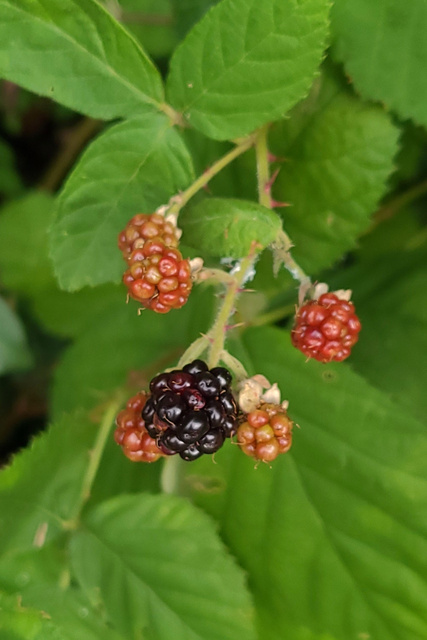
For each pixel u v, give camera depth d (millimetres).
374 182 323
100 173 302
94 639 329
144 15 370
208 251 295
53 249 307
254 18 290
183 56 297
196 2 345
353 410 327
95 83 299
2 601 327
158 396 286
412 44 315
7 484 334
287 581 335
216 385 283
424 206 393
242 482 336
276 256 306
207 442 283
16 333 379
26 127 466
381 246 391
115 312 385
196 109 302
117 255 311
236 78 297
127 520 336
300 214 332
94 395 369
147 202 308
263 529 336
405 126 367
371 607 327
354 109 321
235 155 313
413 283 367
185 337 365
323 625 332
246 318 354
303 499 332
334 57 318
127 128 301
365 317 369
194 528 333
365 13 315
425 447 322
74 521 341
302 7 287
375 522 326
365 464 326
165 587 332
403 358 360
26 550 334
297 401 331
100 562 336
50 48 294
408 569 323
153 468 366
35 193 408
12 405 455
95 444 348
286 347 332
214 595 331
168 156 304
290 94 297
